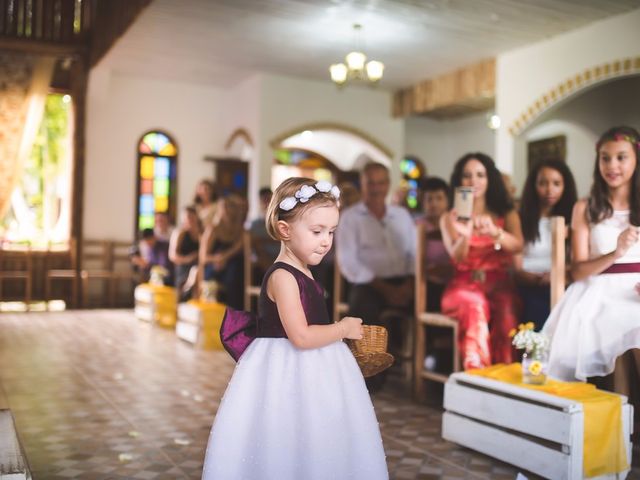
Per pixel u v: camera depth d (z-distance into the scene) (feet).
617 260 10.66
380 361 6.50
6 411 8.66
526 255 13.79
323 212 6.08
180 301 25.41
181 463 9.93
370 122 39.14
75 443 10.95
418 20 26.99
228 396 6.08
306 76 36.73
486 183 13.03
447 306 13.14
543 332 10.82
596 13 25.68
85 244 36.91
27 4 34.30
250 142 36.94
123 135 38.11
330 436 5.80
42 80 34.73
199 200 28.09
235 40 30.42
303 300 6.12
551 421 9.04
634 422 10.71
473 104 43.83
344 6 25.62
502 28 27.73
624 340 10.12
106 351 20.47
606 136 10.68
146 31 29.40
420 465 9.89
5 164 34.24
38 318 29.43
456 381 10.88
